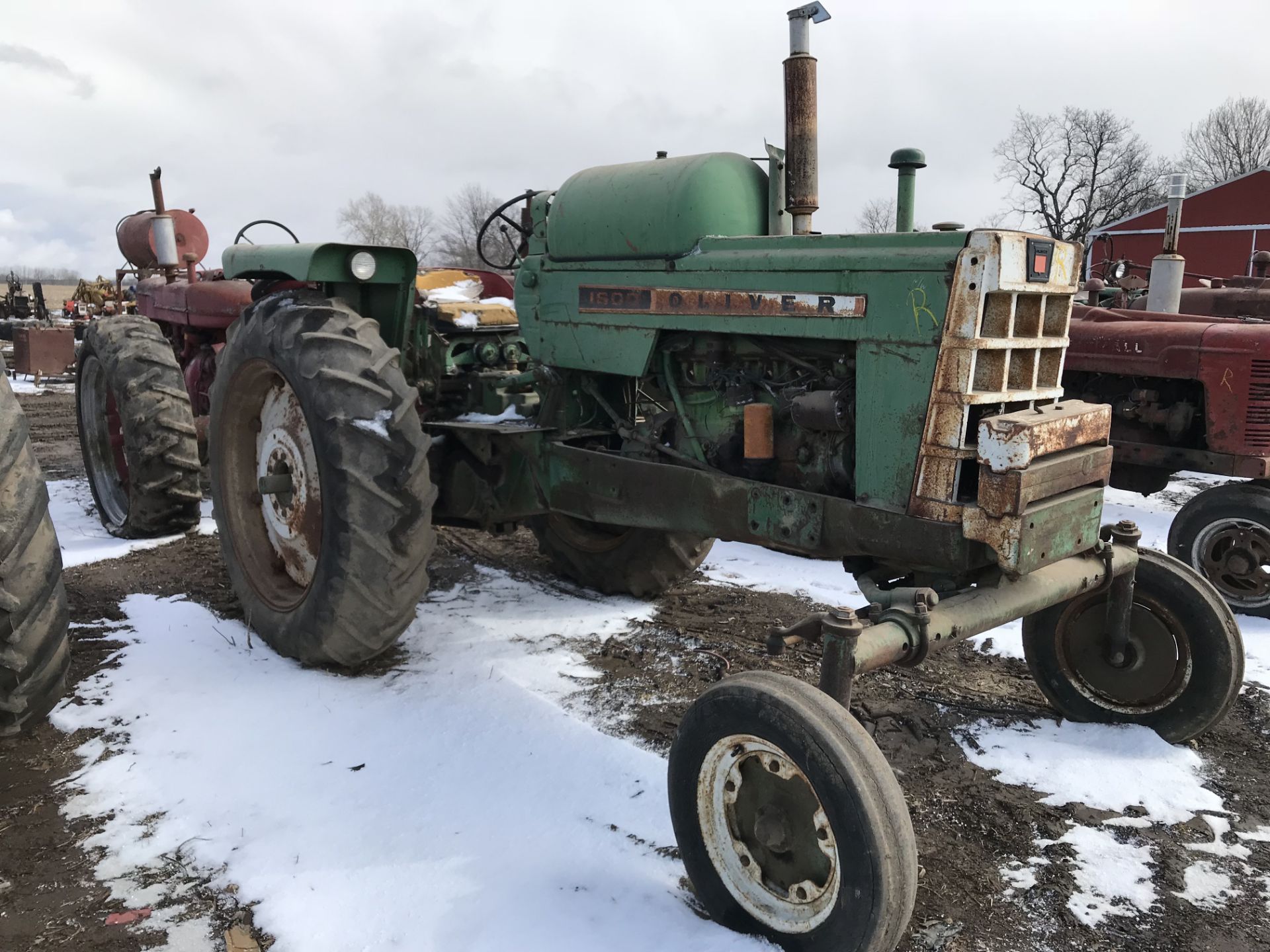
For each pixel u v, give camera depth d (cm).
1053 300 236
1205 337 447
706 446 297
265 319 335
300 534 338
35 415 957
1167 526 554
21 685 269
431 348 401
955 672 337
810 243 251
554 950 190
